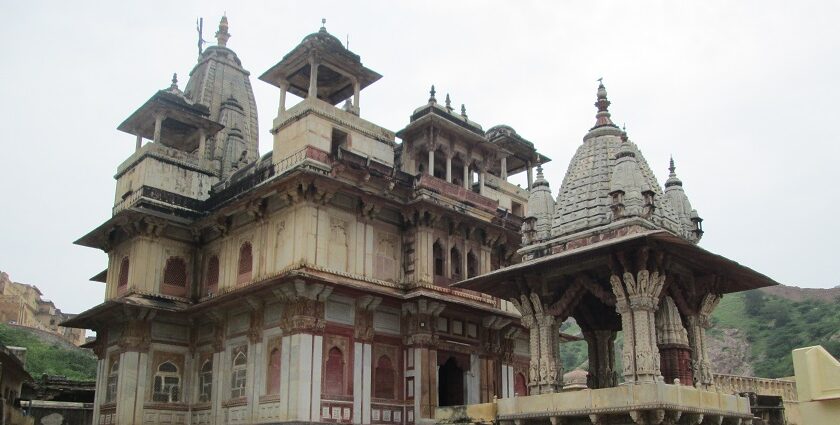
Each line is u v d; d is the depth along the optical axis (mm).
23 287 98500
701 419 17672
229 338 31156
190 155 37000
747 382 33500
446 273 31734
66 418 41688
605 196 21031
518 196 38219
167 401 32438
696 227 21984
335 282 27359
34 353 71875
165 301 33438
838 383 16328
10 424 31016
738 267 20062
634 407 16844
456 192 32906
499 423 20375
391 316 30344
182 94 38438
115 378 32906
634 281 18812
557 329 21250
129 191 35875
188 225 34969
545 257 20781
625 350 18562
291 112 31203
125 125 38500
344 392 27703
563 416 18531
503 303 33875
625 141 20844
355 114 32375
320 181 28281
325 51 31078
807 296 90562
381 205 30750
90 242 37594
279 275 27016
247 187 32719
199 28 52375
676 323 19750
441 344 30453
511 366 33531
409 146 34094
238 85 50688
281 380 27062
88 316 33844
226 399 30266
